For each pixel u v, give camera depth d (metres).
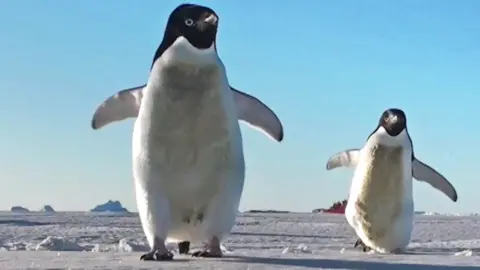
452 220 34.75
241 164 7.05
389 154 10.27
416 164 12.58
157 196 6.81
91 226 20.94
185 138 6.79
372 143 10.34
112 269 5.61
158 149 6.79
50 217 30.38
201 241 7.26
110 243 13.41
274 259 7.18
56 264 6.05
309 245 13.52
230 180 6.95
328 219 32.66
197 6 6.95
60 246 11.31
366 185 10.45
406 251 11.12
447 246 13.83
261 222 27.42
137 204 7.03
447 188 12.68
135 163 6.91
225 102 6.90
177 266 5.93
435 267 6.70
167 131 6.77
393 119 10.19
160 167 6.80
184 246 7.86
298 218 34.19
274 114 8.41
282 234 18.67
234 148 6.97
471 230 23.33
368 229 10.60
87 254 7.96
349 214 10.95
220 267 5.91
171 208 6.93
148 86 6.88
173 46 6.82
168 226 6.88
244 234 18.25
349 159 12.80
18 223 22.94
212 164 6.87
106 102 8.14
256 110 8.37
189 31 6.77
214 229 7.05
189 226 7.08
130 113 8.26
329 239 16.55
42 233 16.89
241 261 6.70
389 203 10.41
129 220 26.75
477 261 7.83
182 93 6.77
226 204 6.98
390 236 10.49
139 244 11.13
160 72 6.81
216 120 6.84
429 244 14.70
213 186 6.93
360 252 10.57
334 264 6.71
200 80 6.80
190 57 6.77
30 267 5.74
